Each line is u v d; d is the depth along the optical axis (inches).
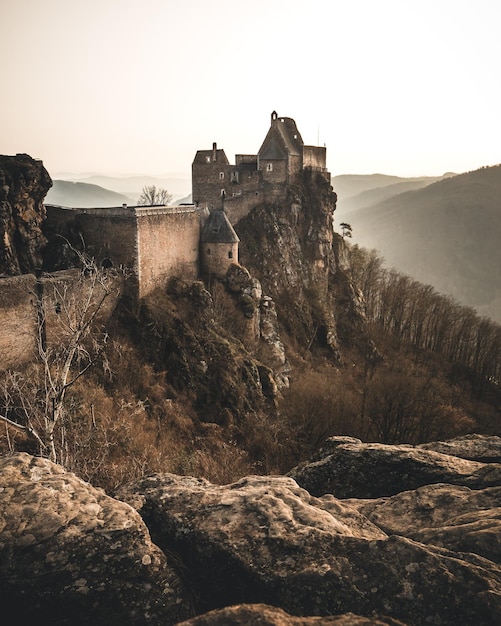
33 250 1465.3
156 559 310.2
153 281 1636.3
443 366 2864.2
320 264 2682.1
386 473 518.3
